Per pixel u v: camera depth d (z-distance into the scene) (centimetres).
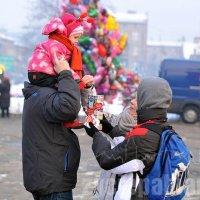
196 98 2136
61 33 312
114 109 2030
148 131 279
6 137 1469
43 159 307
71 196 318
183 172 278
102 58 2009
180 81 2156
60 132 308
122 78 2077
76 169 318
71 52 316
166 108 287
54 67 310
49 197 310
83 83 321
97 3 1947
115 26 2022
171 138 277
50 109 301
